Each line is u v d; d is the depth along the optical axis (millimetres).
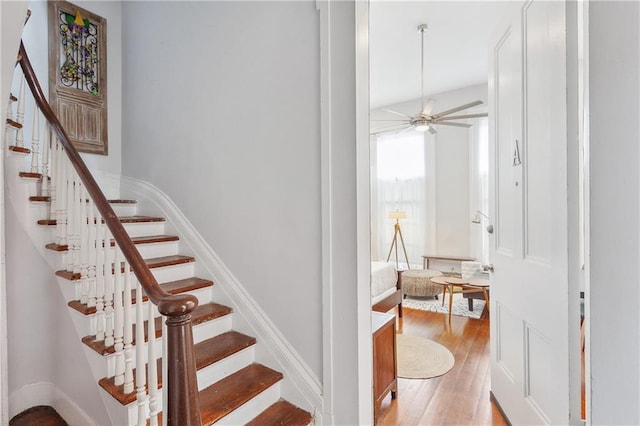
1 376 1724
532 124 1528
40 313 1932
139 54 2934
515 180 1699
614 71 579
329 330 1612
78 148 2891
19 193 1916
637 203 542
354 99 1540
